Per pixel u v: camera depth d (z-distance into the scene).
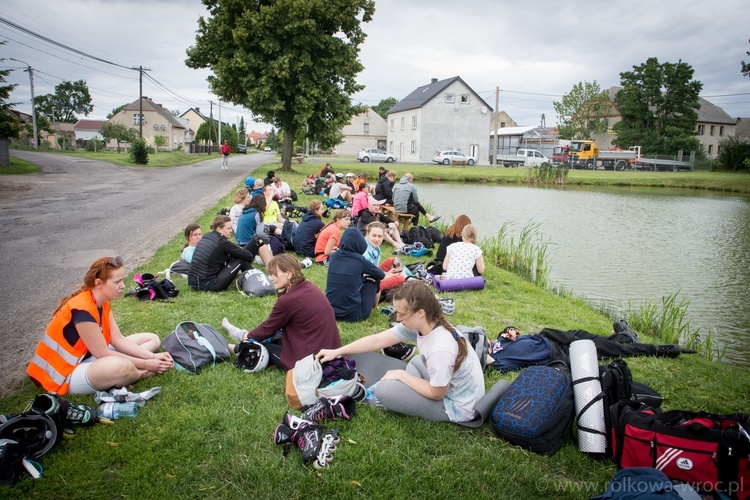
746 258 12.30
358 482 2.89
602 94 59.69
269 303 6.00
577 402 3.37
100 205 14.30
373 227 6.82
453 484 2.93
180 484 2.85
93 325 3.58
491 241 13.20
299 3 23.62
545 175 37.09
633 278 10.31
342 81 27.03
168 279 6.46
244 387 3.90
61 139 56.00
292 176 26.70
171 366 4.10
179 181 22.70
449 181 35.69
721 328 7.59
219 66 24.52
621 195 29.44
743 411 4.10
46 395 3.13
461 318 6.09
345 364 3.76
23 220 11.58
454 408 3.45
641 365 4.97
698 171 48.66
